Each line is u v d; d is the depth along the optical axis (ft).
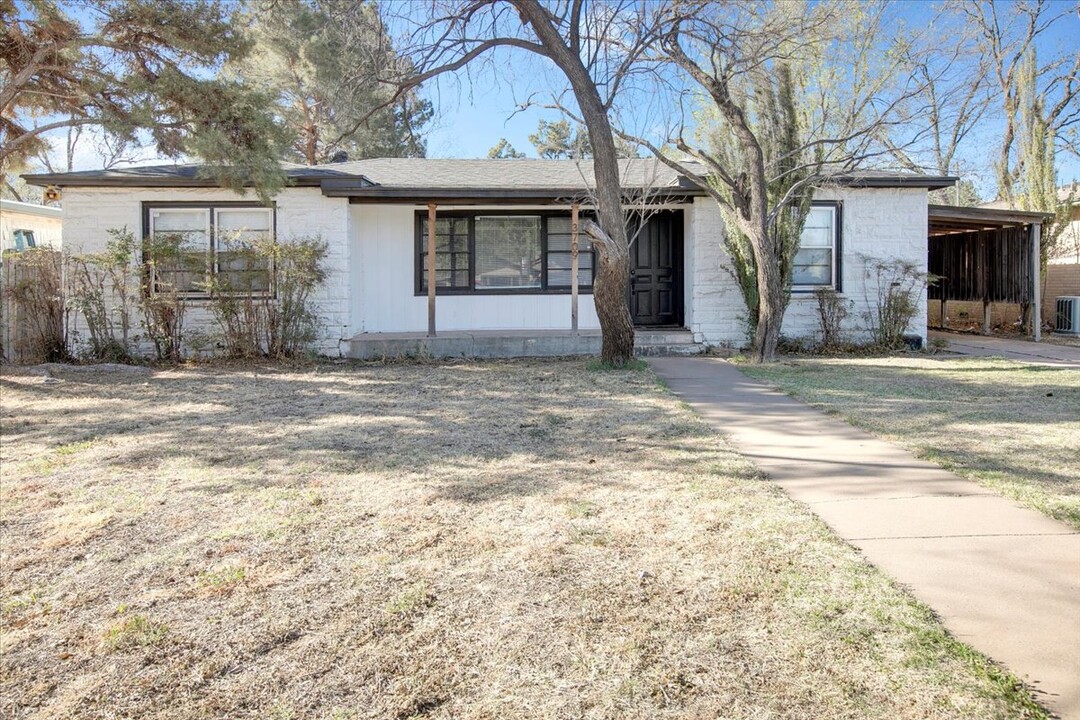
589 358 38.42
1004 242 51.83
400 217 43.93
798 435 19.80
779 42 33.96
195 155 35.04
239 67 40.88
